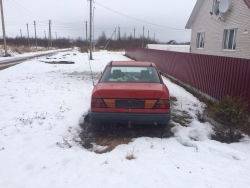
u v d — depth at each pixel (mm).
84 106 6609
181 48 37938
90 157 3756
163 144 4309
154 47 38219
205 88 7992
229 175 3287
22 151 3865
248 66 5535
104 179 3111
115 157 3766
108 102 4562
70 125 5125
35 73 13953
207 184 3049
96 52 47906
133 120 4555
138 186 2979
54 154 3805
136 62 6160
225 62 6664
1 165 3428
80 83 10617
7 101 7020
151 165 3514
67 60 24891
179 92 8891
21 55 33750
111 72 5586
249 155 3914
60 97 7656
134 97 4527
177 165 3529
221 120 4691
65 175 3201
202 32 17672
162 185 3010
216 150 4059
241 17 12398
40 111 6055
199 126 5176
